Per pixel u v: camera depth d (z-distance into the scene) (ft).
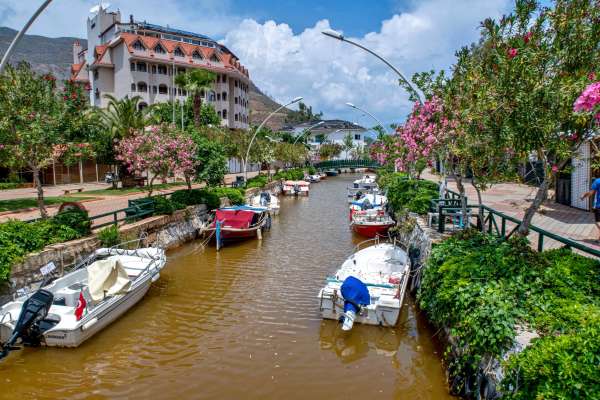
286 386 25.75
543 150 25.62
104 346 30.71
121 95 196.54
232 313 36.86
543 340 17.15
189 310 37.52
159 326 34.17
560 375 14.73
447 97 34.35
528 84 23.70
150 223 55.01
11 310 29.63
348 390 25.20
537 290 21.54
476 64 32.01
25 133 43.47
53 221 41.73
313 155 252.62
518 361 16.81
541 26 25.34
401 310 35.70
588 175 52.29
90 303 33.37
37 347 29.89
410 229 52.85
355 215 72.95
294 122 490.90
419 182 71.05
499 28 27.09
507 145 27.22
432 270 30.60
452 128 34.30
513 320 19.85
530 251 26.30
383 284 36.19
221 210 68.85
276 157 158.81
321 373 27.20
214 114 196.34
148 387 25.71
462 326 22.26
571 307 18.84
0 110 44.14
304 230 75.72
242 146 124.88
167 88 200.75
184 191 72.18
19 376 26.71
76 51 288.10
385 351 29.96
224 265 52.37
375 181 135.85
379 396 24.53
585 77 21.75
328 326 34.14
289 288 43.47
